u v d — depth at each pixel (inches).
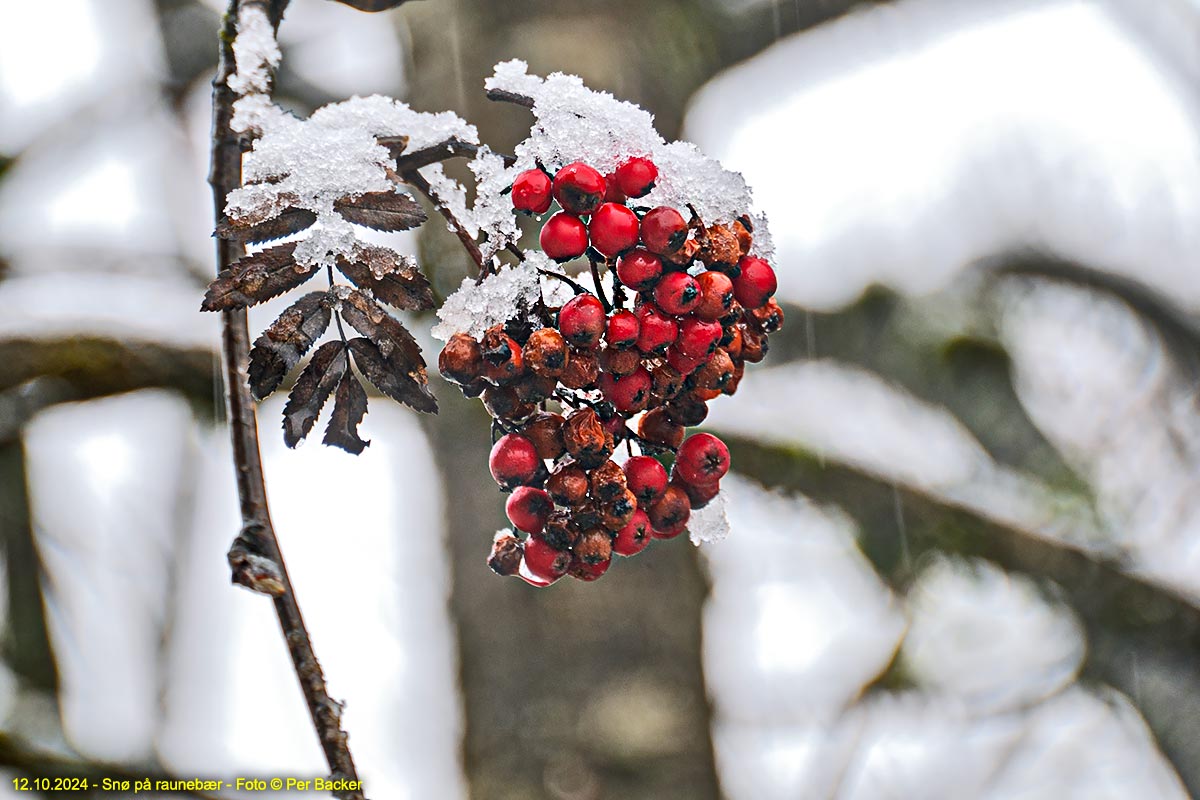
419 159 27.8
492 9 50.6
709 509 28.8
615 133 27.7
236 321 27.3
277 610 26.3
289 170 27.3
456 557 50.7
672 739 46.9
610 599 48.9
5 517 52.6
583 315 27.2
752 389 54.6
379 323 27.1
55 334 46.0
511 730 47.5
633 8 52.1
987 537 54.1
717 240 27.8
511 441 27.8
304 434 27.0
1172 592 54.9
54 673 50.7
